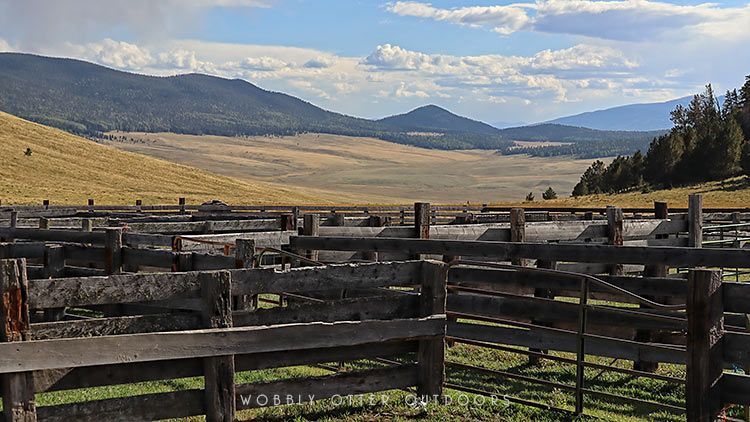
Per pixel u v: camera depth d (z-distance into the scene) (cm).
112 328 726
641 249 1050
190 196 10381
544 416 882
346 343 826
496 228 1424
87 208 3162
